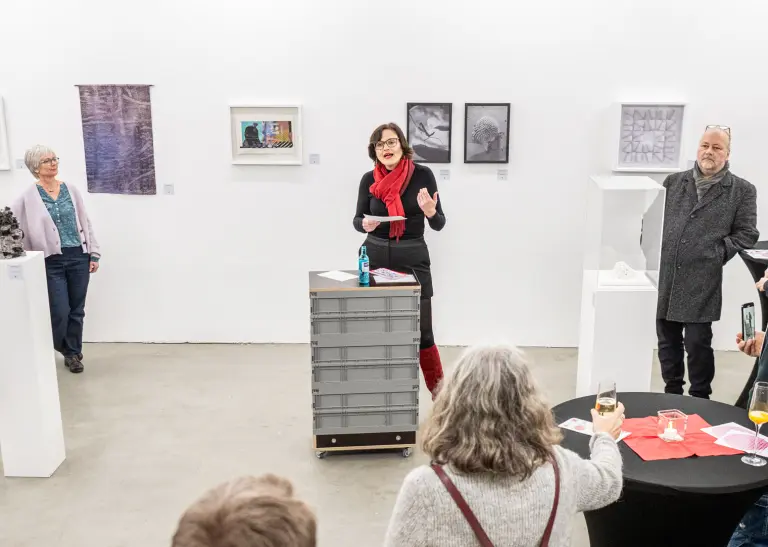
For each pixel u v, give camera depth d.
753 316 3.16
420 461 4.07
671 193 4.41
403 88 5.55
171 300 5.98
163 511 3.55
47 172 5.02
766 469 2.45
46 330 3.87
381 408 4.00
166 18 5.50
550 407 1.75
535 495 1.65
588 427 2.77
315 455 4.12
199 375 5.34
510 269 5.82
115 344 6.01
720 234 4.25
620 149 5.55
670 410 2.87
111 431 4.43
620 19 5.39
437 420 1.73
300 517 1.15
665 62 5.44
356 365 3.93
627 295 3.74
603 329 3.79
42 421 3.81
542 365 5.52
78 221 5.25
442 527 1.64
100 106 5.64
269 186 5.76
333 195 5.77
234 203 5.80
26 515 3.52
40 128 5.70
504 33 5.43
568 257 5.78
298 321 6.02
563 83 5.50
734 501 2.45
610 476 1.89
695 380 4.45
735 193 4.24
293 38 5.50
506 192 5.69
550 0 5.38
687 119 5.48
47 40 5.56
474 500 1.62
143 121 5.64
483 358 1.70
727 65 5.43
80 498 3.67
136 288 5.96
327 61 5.53
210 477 3.89
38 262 3.78
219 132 5.66
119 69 5.59
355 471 3.96
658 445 2.62
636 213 3.66
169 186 5.77
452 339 5.96
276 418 4.62
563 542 1.69
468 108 5.53
